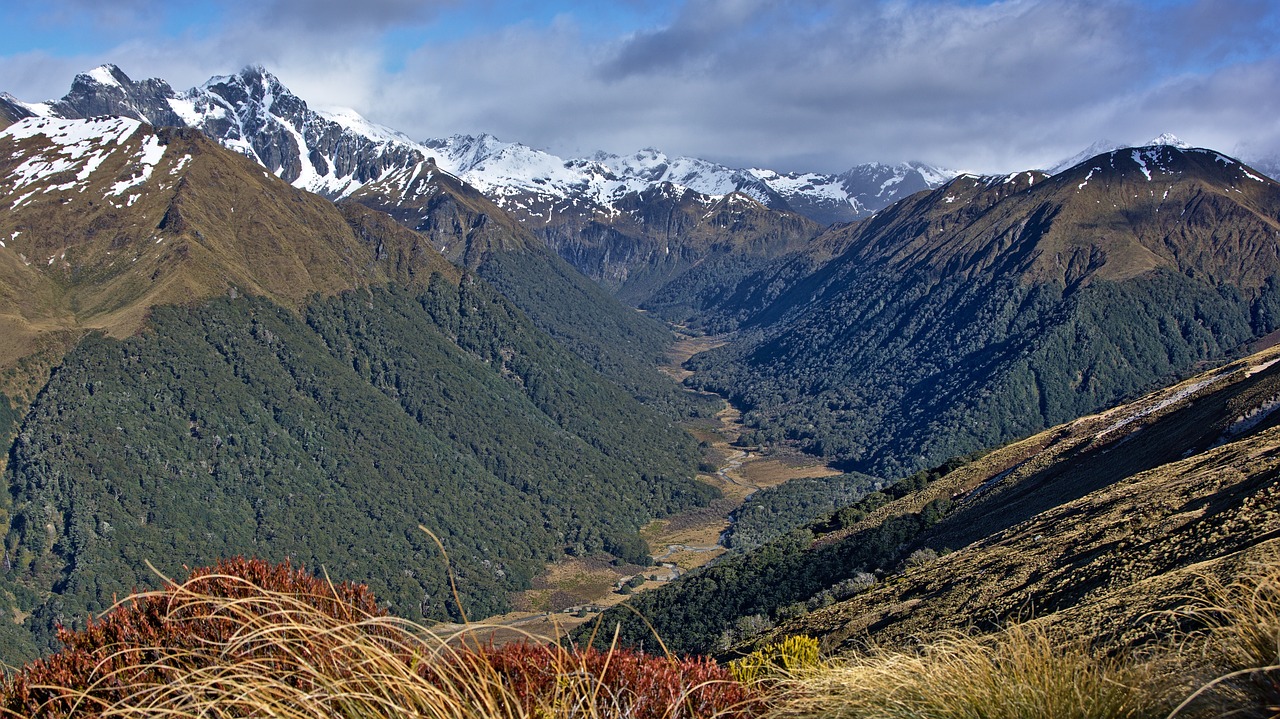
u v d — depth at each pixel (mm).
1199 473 36656
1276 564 8133
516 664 7715
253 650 6930
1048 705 7086
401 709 6281
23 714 7156
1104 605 16531
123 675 7379
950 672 7840
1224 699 6625
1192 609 9156
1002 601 27562
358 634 6930
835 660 9344
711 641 55188
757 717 8016
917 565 50719
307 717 6363
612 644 8258
